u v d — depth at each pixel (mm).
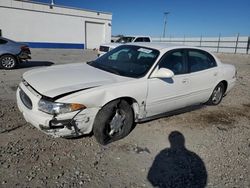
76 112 2828
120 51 4324
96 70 3703
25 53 9430
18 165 2674
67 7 27422
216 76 4891
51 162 2779
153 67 3629
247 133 4039
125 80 3350
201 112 4926
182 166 2910
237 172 2848
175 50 4090
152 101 3656
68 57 16141
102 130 3145
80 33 29328
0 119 3812
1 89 5727
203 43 38156
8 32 24219
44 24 26328
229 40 34250
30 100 2959
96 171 2689
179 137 3686
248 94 6871
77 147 3158
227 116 4809
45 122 2738
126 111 3395
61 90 2848
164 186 2525
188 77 4176
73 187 2398
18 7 24188
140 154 3117
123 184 2506
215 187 2555
